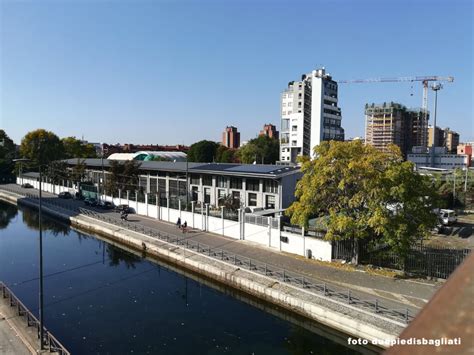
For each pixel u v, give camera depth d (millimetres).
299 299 22406
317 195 27078
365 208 26000
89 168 75375
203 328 21500
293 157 113375
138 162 64125
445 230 39469
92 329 21359
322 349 19312
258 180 45750
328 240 27469
